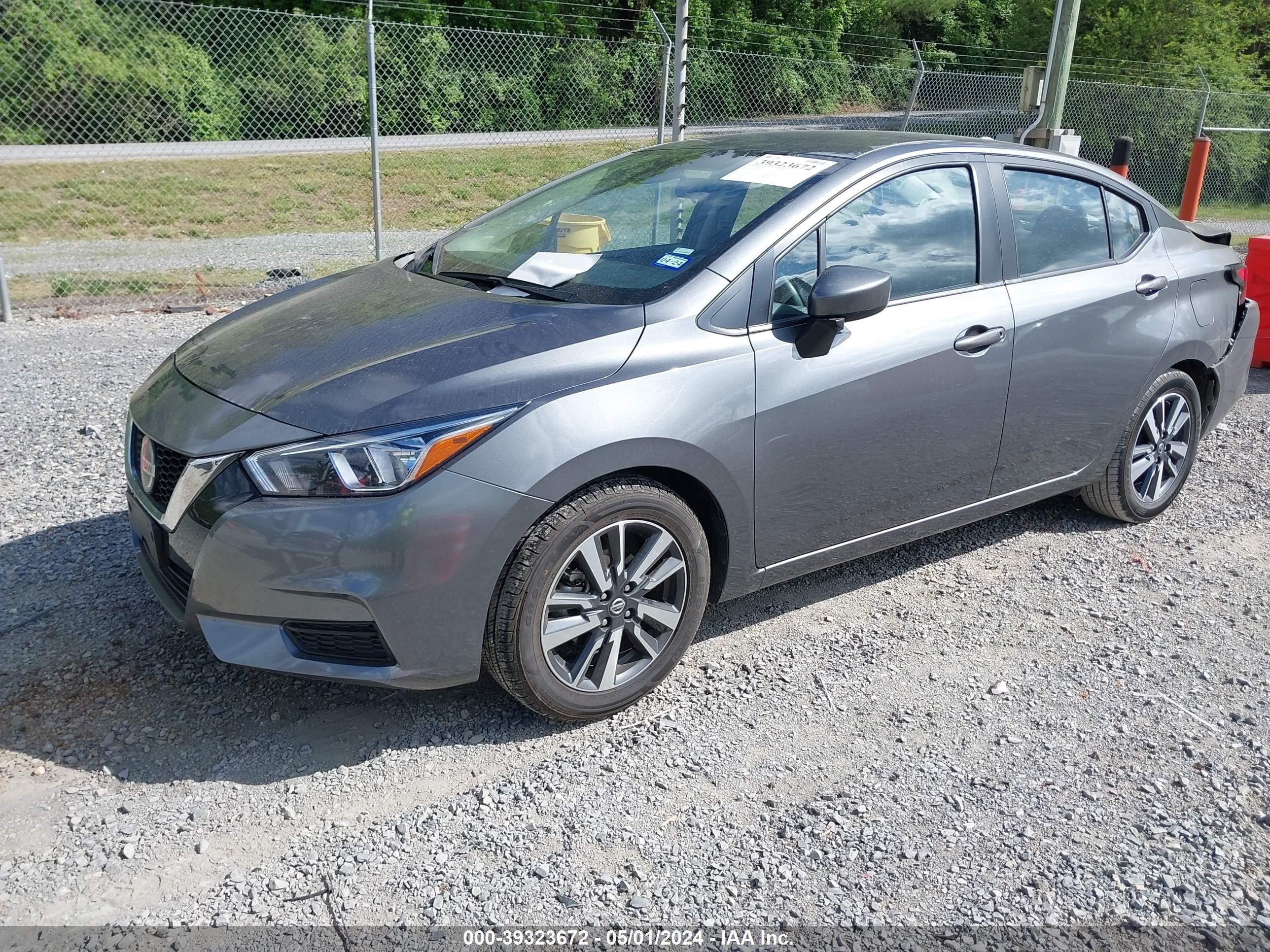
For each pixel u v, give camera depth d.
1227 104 17.45
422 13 18.94
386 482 2.66
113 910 2.37
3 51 15.37
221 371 3.10
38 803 2.70
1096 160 17.77
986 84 16.55
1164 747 3.09
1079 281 4.08
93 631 3.51
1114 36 19.66
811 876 2.54
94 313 8.35
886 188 3.60
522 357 2.89
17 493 4.60
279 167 15.84
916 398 3.54
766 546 3.37
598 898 2.45
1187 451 4.74
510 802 2.77
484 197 15.76
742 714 3.20
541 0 20.75
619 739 3.06
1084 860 2.62
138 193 14.09
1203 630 3.79
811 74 19.20
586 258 3.48
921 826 2.72
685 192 3.68
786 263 3.31
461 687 3.30
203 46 17.14
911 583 4.10
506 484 2.74
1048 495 4.25
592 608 3.00
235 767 2.88
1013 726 3.18
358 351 3.03
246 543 2.67
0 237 11.91
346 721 3.11
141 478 3.05
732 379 3.12
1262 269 7.45
